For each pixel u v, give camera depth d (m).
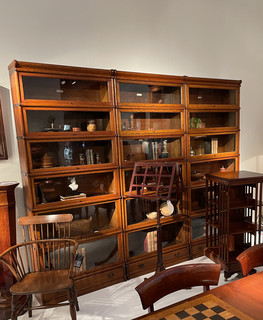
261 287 1.25
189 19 3.54
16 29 2.53
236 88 3.36
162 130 2.89
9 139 2.54
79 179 2.61
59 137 2.37
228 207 2.41
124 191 2.73
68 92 2.51
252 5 4.00
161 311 1.10
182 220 3.09
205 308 1.11
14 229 2.34
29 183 2.27
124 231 2.74
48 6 2.68
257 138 4.26
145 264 2.89
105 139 2.60
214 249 2.82
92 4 2.91
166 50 3.41
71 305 1.91
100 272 2.63
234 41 3.91
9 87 2.52
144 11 3.23
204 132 3.18
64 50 2.79
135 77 2.70
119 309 2.31
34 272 2.12
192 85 3.04
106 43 3.02
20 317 2.25
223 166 3.59
